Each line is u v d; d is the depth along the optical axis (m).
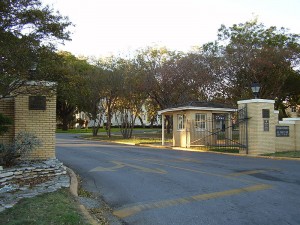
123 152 19.62
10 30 9.70
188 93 37.12
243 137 20.22
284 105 44.66
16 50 9.21
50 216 6.37
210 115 26.06
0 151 10.55
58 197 7.86
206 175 11.56
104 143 28.95
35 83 10.54
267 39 35.16
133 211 7.42
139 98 37.00
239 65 34.31
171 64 37.31
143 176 11.41
